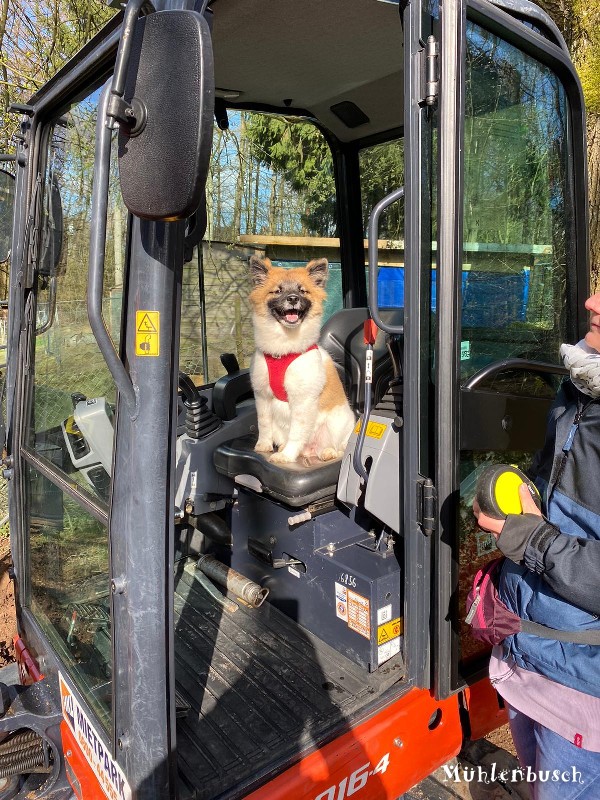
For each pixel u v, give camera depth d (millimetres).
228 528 2840
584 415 1459
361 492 2201
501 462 1938
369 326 2039
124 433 1359
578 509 1448
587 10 4328
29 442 2340
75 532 1841
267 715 1881
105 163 1125
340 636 2197
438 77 1567
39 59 6879
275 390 2770
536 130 2062
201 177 1026
